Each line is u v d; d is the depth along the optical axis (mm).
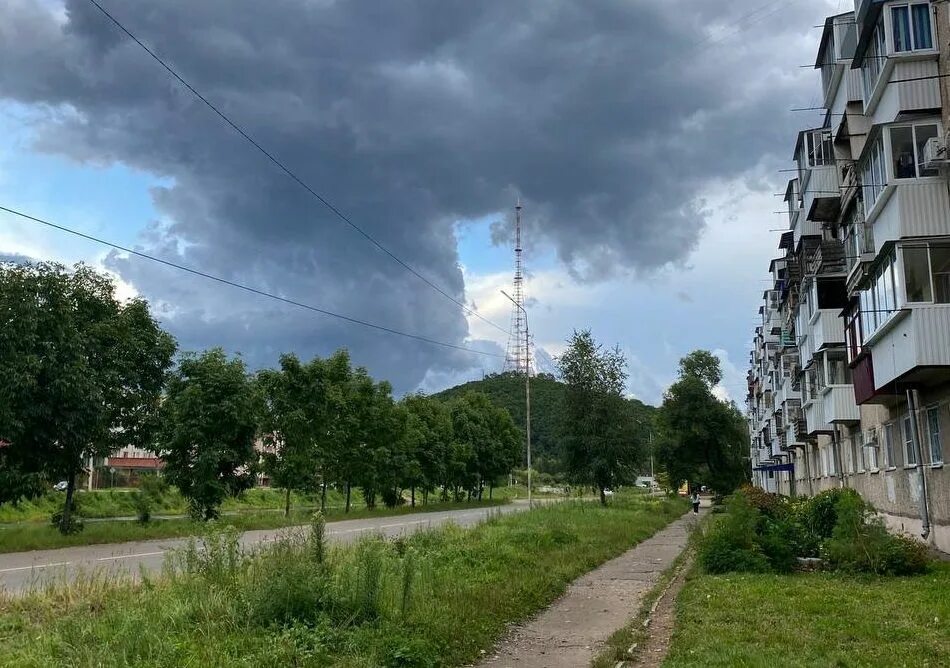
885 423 24391
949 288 17234
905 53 19469
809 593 12430
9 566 16016
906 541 15203
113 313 25391
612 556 21406
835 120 27859
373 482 47844
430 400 62938
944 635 9164
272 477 37250
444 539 18688
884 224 18906
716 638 9055
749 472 97562
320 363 38719
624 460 48188
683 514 51094
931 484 19391
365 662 7547
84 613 9055
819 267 29172
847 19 26250
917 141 18109
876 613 10562
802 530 17188
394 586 10859
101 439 24328
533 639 10055
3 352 21406
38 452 22797
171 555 12648
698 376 73938
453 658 8539
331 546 14797
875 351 20469
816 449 42312
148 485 52812
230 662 7098
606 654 8844
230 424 28188
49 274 22781
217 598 9156
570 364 49156
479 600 11430
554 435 49625
